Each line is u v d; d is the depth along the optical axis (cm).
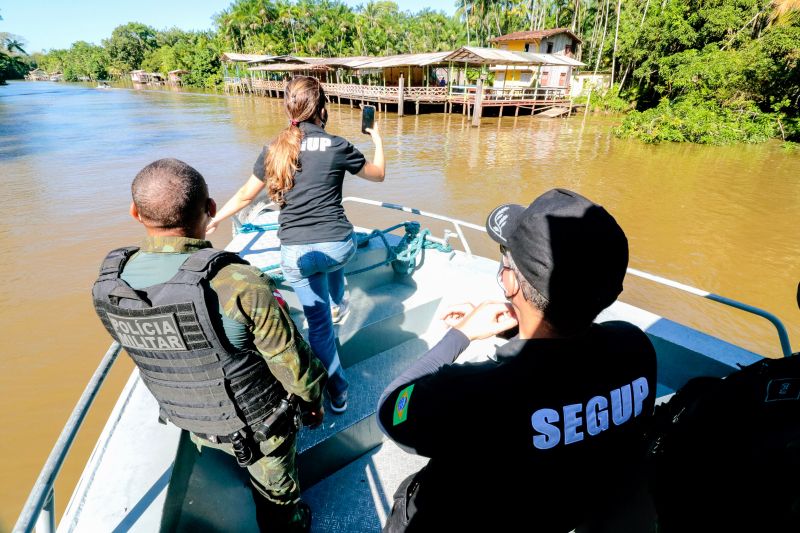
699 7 2991
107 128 2789
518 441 87
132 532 132
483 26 6488
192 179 128
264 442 138
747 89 2683
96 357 652
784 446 66
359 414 227
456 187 1498
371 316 287
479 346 287
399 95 3338
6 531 397
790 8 2764
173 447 161
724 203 1340
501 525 95
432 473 107
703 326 741
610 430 93
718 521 70
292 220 202
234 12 7975
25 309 762
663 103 2630
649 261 952
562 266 81
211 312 116
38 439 509
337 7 8019
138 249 132
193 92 7181
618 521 93
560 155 2047
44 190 1409
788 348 214
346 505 203
